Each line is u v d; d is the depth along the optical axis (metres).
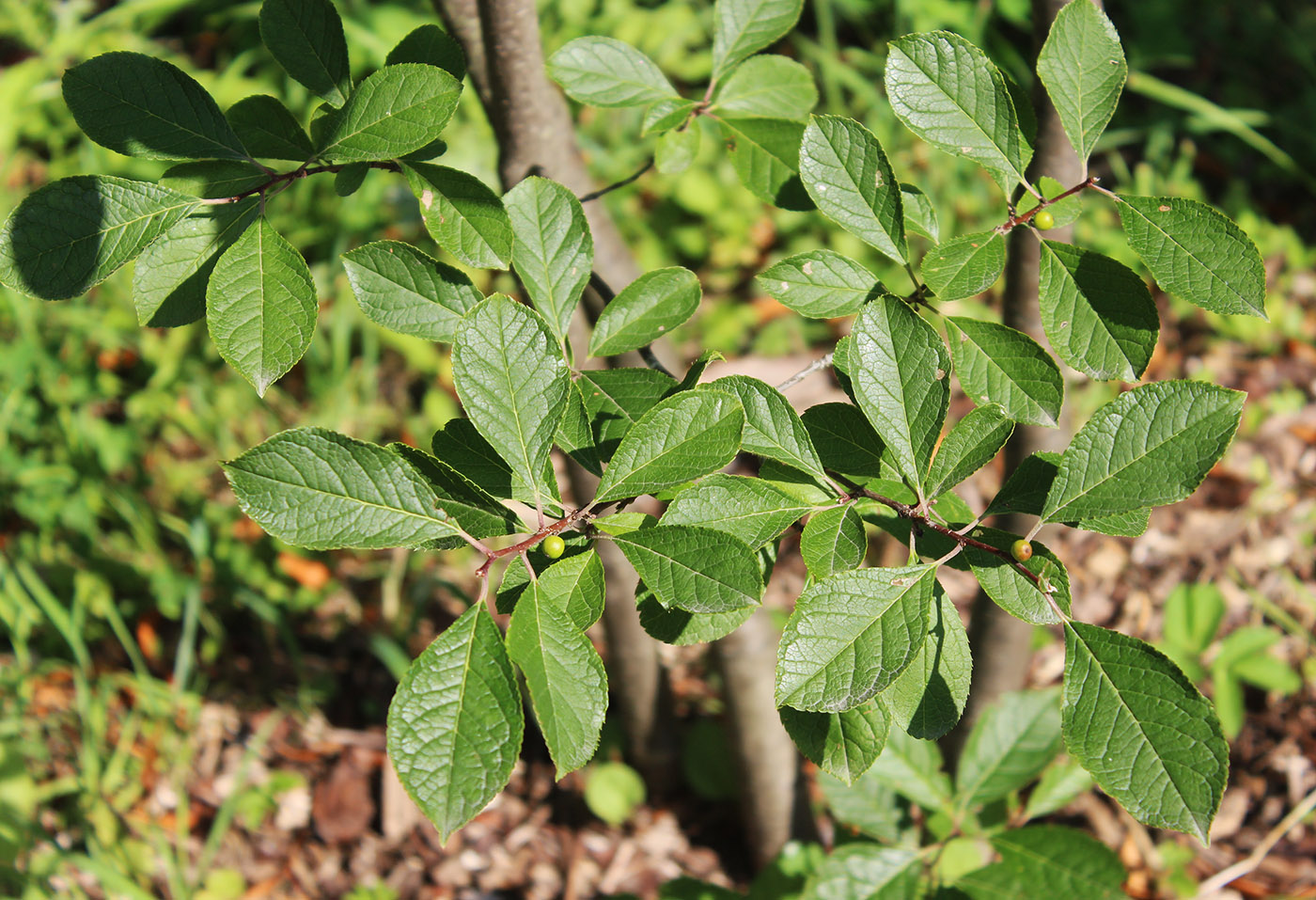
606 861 2.07
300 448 1.05
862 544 1.07
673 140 1.20
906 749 1.36
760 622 1.65
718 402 1.08
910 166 2.89
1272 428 2.63
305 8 1.12
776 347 2.76
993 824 1.57
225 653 2.32
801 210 1.19
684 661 2.35
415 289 1.11
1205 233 1.09
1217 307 1.08
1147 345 1.09
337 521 1.06
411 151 1.09
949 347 1.12
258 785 2.14
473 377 1.07
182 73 1.09
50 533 2.31
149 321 1.10
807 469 1.09
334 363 2.62
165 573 2.30
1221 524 2.48
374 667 2.32
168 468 2.50
